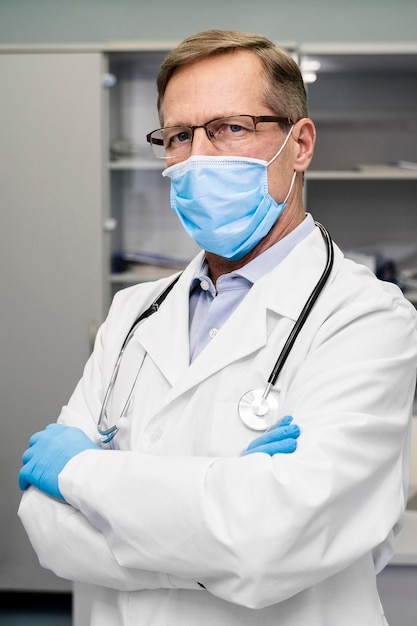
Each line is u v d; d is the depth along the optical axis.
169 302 1.35
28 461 1.20
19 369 3.34
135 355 1.32
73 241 3.31
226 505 1.00
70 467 1.12
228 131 1.21
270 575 0.98
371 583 1.18
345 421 1.05
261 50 1.22
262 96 1.21
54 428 1.23
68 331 3.33
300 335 1.18
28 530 1.17
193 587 1.08
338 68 3.52
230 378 1.19
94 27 3.77
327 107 3.65
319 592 1.12
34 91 3.27
